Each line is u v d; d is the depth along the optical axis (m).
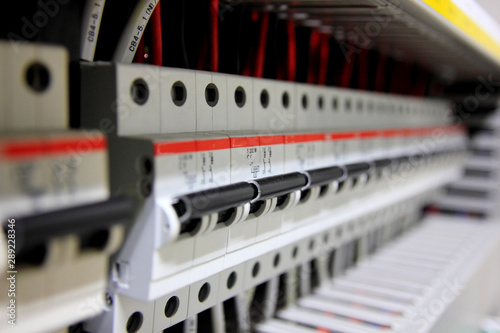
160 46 0.64
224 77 0.65
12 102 0.38
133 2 0.64
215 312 0.75
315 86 0.90
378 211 1.36
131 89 0.50
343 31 1.05
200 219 0.52
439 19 0.91
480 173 1.99
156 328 0.60
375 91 1.38
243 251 0.65
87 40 0.54
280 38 0.93
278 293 1.03
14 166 0.35
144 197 0.48
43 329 0.41
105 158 0.43
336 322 0.96
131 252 0.49
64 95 0.42
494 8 1.71
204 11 0.73
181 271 0.53
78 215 0.38
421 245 1.61
